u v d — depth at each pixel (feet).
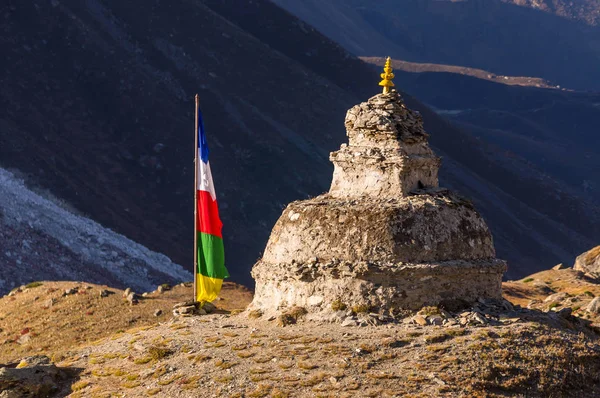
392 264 157.79
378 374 135.03
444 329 150.30
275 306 169.07
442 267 158.30
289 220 172.76
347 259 160.86
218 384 138.00
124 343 169.27
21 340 303.89
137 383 145.48
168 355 154.40
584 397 138.10
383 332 149.89
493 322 155.74
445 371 135.85
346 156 176.24
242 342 153.48
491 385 134.10
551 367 141.28
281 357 143.74
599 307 237.25
